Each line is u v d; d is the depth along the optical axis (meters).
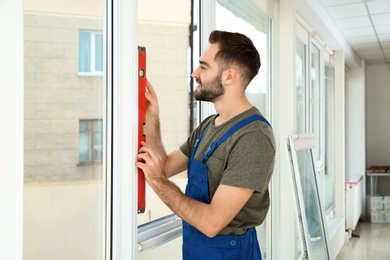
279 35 3.47
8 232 1.04
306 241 2.78
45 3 1.23
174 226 1.91
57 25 1.27
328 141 5.74
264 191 1.37
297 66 4.15
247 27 2.96
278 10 3.47
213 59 1.41
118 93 1.43
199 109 2.17
